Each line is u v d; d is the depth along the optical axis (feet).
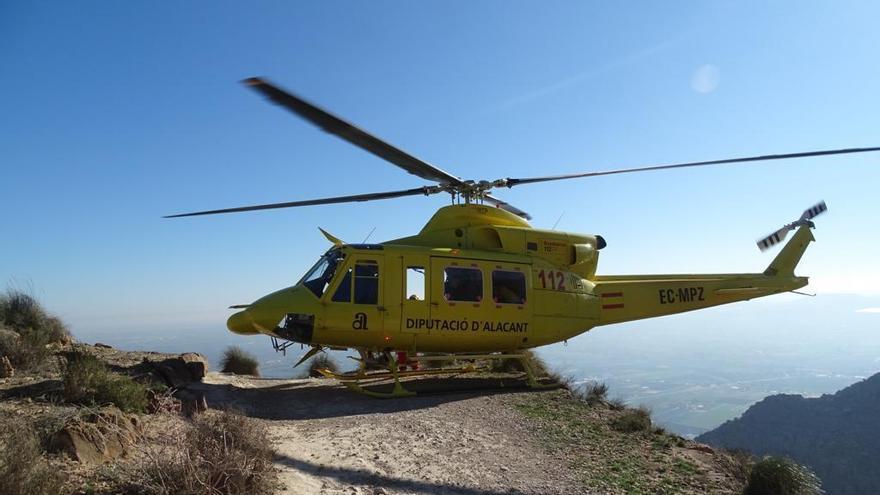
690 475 20.49
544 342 38.83
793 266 48.01
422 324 34.76
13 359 25.89
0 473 10.89
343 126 24.17
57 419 15.75
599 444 24.14
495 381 39.04
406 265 35.35
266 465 15.30
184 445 14.56
